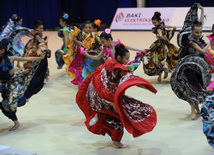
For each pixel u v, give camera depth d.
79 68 5.68
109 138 4.05
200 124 4.35
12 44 7.31
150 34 12.98
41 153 3.70
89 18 17.89
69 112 5.02
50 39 13.04
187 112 4.81
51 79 7.09
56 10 16.67
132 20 14.02
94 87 3.66
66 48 7.08
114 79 3.50
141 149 3.71
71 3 17.38
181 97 4.55
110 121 3.68
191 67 4.38
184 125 4.33
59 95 5.91
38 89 4.71
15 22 7.55
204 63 4.37
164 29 6.25
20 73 4.31
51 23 16.56
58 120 4.70
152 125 3.53
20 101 4.36
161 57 6.29
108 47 4.19
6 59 4.05
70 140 4.02
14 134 4.25
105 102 3.58
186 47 4.46
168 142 3.86
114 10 17.27
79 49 4.85
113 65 3.45
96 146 3.83
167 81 6.58
